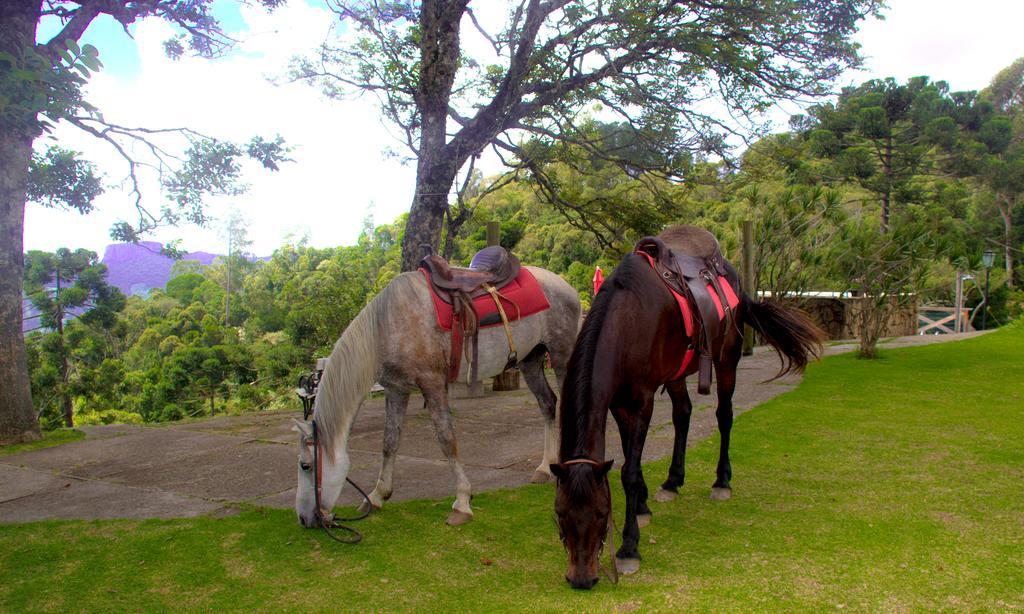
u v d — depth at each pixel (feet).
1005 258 100.68
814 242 32.12
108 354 76.54
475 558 9.93
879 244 29.96
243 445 18.66
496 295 12.60
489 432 19.10
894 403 20.42
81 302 67.97
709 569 9.04
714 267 12.30
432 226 26.48
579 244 88.63
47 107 9.20
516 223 57.47
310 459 11.06
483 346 12.53
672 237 13.10
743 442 16.37
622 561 9.21
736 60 26.76
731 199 41.55
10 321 19.80
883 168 80.69
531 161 30.27
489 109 27.68
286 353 81.41
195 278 221.25
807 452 15.26
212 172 23.81
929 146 83.66
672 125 29.40
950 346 33.71
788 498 12.11
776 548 9.68
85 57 9.14
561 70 27.84
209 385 87.35
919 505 11.32
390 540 10.79
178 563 10.04
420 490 13.66
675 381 12.23
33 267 66.39
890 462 14.17
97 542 11.09
